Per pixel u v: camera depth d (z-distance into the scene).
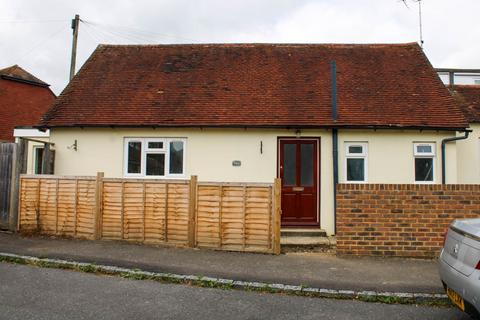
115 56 13.41
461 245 4.04
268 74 12.10
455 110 10.34
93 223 8.34
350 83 11.52
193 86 11.66
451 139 9.74
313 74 12.01
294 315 4.56
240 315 4.52
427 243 7.22
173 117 10.38
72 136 10.58
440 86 11.32
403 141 10.02
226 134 10.25
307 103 10.68
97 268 6.18
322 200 9.91
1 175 9.09
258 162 10.14
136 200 8.20
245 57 13.09
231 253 7.52
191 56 13.26
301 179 10.15
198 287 5.55
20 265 6.43
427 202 7.25
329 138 10.05
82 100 11.27
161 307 4.70
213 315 4.49
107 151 10.48
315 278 5.93
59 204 8.61
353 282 5.75
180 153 10.45
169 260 6.83
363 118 10.02
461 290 3.83
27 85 21.17
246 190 7.73
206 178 10.20
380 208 7.31
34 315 4.34
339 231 7.39
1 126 18.20
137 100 11.13
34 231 8.70
